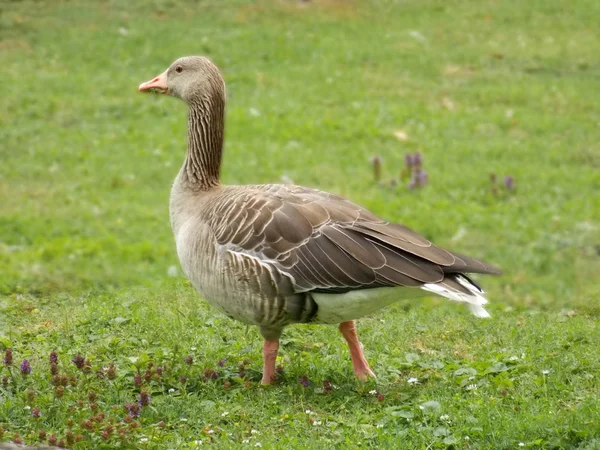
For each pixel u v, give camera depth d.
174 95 10.10
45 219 17.44
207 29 29.62
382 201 18.67
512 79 26.92
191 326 10.80
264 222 8.48
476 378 9.06
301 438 7.75
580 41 29.95
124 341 10.16
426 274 8.02
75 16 29.88
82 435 7.59
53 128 22.55
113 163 20.67
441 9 32.81
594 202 18.84
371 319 11.45
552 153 21.69
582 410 7.96
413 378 9.11
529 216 18.05
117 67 26.58
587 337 10.40
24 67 26.17
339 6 32.53
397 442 7.59
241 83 25.80
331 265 8.24
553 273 15.43
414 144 22.28
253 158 20.83
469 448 7.59
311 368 9.41
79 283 13.71
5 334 10.66
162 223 17.59
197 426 8.12
